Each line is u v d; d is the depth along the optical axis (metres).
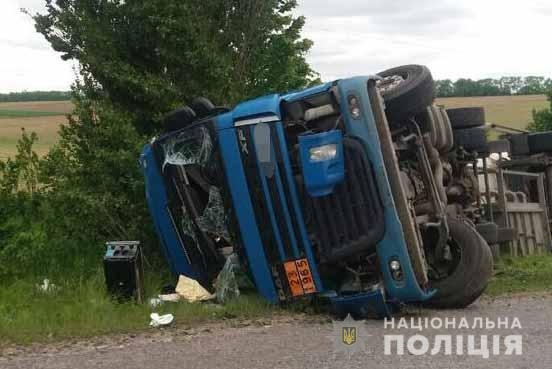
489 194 11.49
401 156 8.16
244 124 7.58
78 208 10.16
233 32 11.43
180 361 5.60
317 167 6.95
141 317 7.38
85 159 10.46
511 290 9.00
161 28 10.44
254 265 7.68
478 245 7.64
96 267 9.61
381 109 7.06
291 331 6.65
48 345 6.32
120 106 10.93
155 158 8.58
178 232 8.67
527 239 12.83
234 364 5.46
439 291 7.60
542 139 13.73
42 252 9.80
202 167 8.14
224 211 7.90
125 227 10.30
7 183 10.38
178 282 8.80
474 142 11.05
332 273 7.50
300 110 7.41
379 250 7.03
